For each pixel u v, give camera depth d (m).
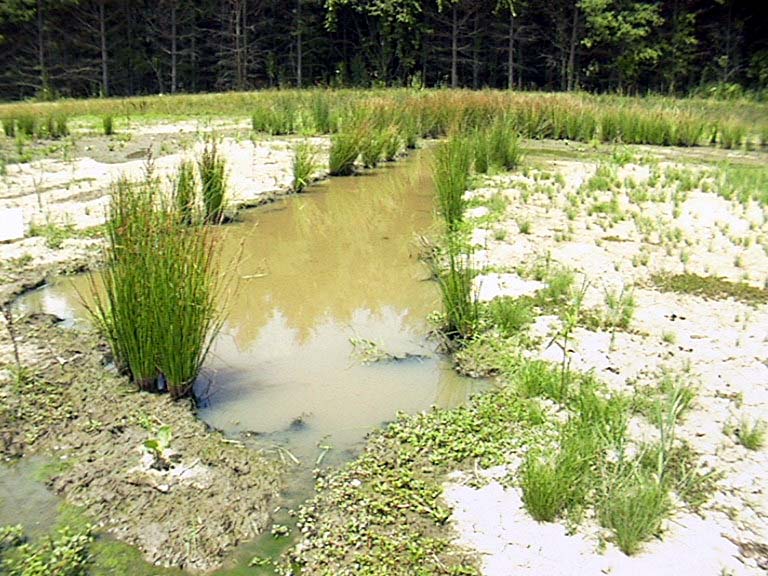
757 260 5.45
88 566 2.42
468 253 4.68
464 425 3.23
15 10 25.09
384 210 7.57
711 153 11.70
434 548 2.47
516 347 3.96
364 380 3.77
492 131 9.94
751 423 3.15
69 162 9.21
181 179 6.10
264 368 3.91
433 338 4.29
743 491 2.73
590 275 5.11
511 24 27.09
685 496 2.69
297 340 4.29
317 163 9.46
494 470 2.91
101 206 6.82
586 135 13.14
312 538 2.55
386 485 2.82
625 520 2.50
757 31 25.77
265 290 5.13
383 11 27.53
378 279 5.39
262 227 6.73
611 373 3.65
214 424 3.30
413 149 11.94
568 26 27.17
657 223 6.53
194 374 3.51
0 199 7.09
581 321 4.27
